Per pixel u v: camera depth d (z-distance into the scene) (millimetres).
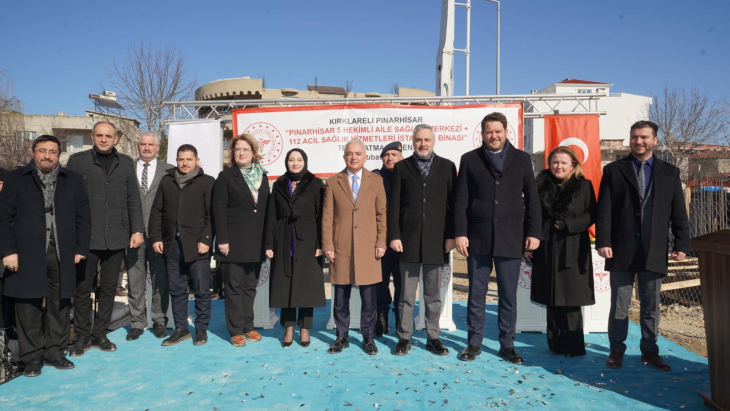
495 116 3627
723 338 2693
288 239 4039
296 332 4742
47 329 3605
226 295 4219
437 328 3979
